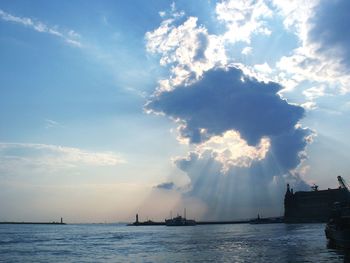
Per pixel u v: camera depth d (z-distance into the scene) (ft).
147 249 412.57
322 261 261.85
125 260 314.96
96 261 313.12
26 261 319.47
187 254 344.08
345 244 314.55
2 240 603.67
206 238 590.55
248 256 309.83
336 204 408.46
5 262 314.35
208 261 286.66
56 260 324.39
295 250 346.13
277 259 282.56
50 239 630.74
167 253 359.87
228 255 323.57
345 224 331.57
